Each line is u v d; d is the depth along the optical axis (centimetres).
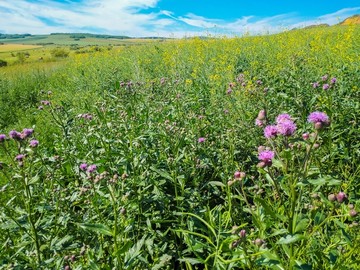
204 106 634
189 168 386
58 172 445
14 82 1595
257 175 427
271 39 1445
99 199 337
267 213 205
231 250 228
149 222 307
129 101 552
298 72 626
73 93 1094
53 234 294
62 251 287
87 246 279
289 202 241
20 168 282
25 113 1080
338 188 349
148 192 346
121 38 15738
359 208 295
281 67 754
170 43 1716
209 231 288
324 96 473
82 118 528
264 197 372
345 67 613
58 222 293
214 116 548
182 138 407
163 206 341
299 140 218
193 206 351
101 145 472
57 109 551
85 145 490
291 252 210
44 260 275
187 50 1370
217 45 1450
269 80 669
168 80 710
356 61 709
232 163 401
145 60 1297
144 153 391
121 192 298
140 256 260
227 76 767
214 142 450
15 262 273
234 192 379
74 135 508
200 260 257
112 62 1448
